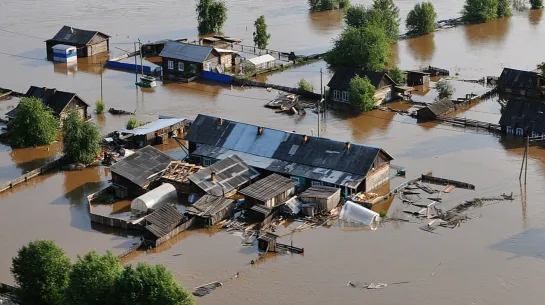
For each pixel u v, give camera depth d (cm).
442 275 6562
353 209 7562
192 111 10894
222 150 8712
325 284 6469
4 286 6244
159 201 7800
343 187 7881
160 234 7169
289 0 18725
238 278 6575
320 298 6262
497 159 9044
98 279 5503
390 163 8838
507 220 7500
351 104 10812
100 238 7325
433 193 8100
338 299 6244
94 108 10994
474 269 6644
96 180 8650
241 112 10819
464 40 14775
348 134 9950
